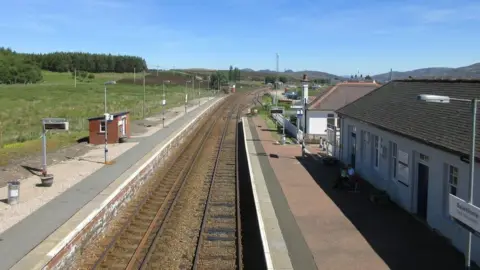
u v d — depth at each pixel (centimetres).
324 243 1285
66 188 1808
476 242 1109
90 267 1244
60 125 1983
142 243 1401
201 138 4034
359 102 2462
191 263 1281
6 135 3300
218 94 10931
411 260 1151
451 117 1401
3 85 10356
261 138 3728
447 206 1293
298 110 3488
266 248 1235
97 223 1462
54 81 12306
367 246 1254
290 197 1805
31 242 1215
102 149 2836
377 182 1912
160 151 2738
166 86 11700
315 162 2602
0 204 1589
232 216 1727
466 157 1098
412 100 1833
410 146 1533
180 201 1925
